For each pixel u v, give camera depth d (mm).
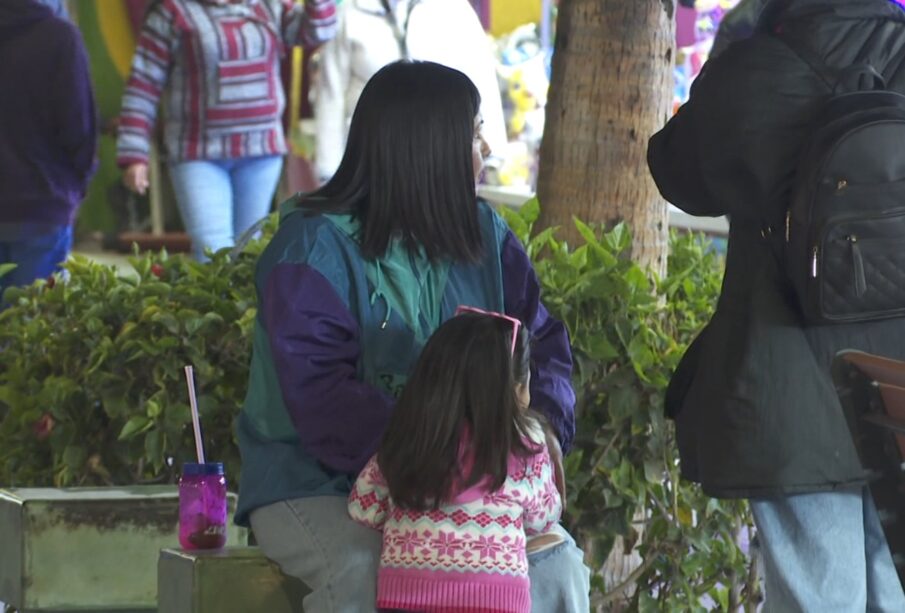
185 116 13938
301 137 18047
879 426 4941
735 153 6902
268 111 14078
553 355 7012
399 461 6113
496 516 6109
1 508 7980
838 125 6605
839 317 6691
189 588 6621
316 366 6418
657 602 8375
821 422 6824
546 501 6297
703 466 6996
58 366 9094
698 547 8289
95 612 7805
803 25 7012
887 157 6582
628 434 8141
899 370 4703
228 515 8031
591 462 8117
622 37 9180
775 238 6938
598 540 8211
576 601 6492
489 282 6891
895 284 6633
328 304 6484
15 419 9203
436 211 6715
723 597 8617
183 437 8656
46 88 12766
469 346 6172
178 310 8727
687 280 8781
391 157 6684
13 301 9922
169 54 13867
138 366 8680
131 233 22750
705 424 7004
